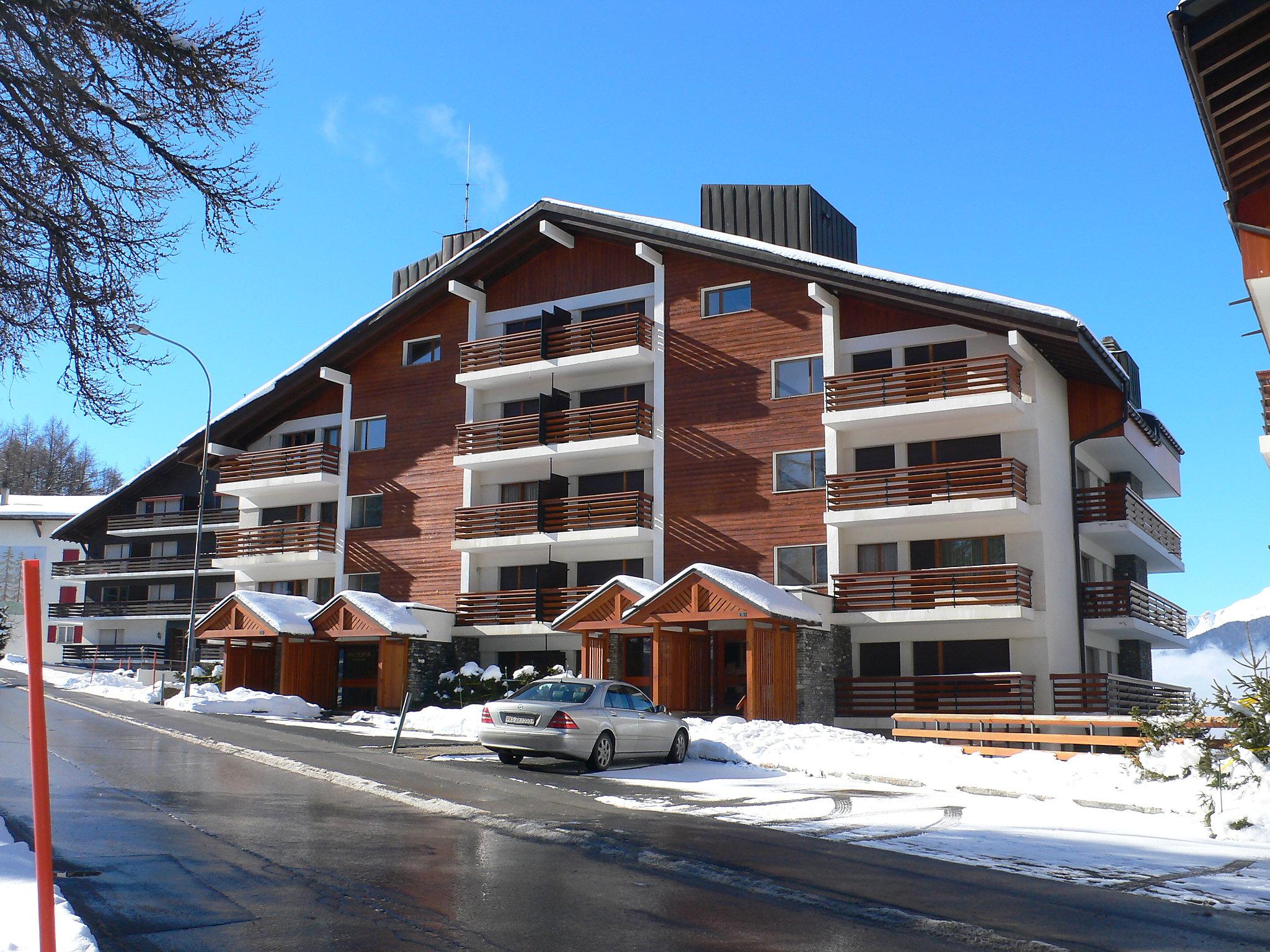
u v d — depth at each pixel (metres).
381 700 34.31
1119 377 32.38
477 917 7.88
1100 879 9.77
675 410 34.62
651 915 8.08
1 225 11.00
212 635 36.53
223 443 43.53
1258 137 13.38
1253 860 11.02
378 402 40.38
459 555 37.75
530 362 36.28
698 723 24.41
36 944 6.27
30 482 100.44
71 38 10.56
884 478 30.92
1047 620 29.62
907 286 30.52
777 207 38.53
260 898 8.30
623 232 35.34
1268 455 20.70
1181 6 12.09
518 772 18.17
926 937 7.58
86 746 19.33
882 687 30.53
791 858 10.42
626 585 29.62
